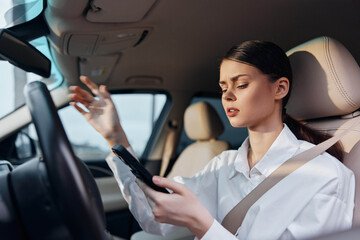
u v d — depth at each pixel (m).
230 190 1.06
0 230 0.62
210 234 0.77
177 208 0.77
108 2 1.42
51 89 2.08
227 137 3.73
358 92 1.14
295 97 1.27
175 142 2.74
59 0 1.38
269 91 0.97
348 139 1.16
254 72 0.95
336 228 0.85
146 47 1.93
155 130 2.74
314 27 1.86
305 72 1.23
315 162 0.92
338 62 1.16
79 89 0.89
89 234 0.59
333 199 0.86
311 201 0.87
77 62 1.95
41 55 1.03
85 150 2.57
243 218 0.95
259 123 1.00
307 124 1.33
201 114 2.37
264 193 0.94
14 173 0.65
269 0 1.59
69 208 0.58
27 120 1.89
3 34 0.94
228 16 1.68
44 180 0.61
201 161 2.33
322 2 1.65
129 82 2.40
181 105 2.69
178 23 1.70
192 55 2.07
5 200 0.63
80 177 0.59
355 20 1.80
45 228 0.62
